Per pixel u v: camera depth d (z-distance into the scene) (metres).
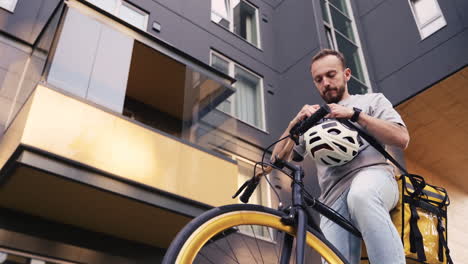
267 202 7.69
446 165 11.89
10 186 4.95
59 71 5.36
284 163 1.51
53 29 6.12
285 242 1.35
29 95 5.03
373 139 1.55
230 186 6.11
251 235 6.09
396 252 1.33
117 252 6.11
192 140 6.61
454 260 11.16
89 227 5.94
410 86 9.55
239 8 11.65
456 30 9.30
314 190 7.49
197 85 7.70
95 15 6.52
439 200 1.66
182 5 10.02
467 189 13.09
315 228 1.46
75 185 4.89
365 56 10.81
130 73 8.12
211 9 10.84
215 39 10.22
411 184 1.60
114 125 5.29
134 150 5.31
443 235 1.61
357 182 1.49
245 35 11.33
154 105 9.20
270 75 10.80
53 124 4.74
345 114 1.46
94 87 5.58
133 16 8.84
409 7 10.67
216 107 7.37
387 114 1.62
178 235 1.10
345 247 1.63
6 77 6.21
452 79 8.95
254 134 9.30
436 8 10.07
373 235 1.36
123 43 6.39
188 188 5.61
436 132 10.55
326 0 11.77
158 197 5.36
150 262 6.34
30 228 5.50
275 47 11.63
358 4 12.24
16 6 7.09
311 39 10.66
